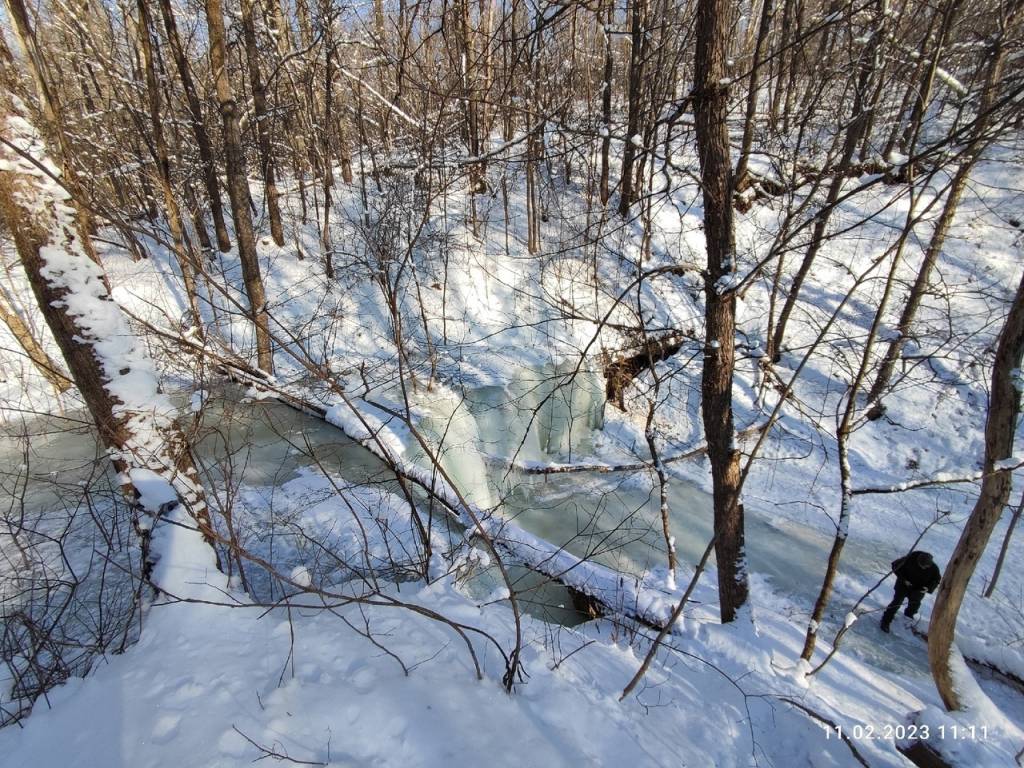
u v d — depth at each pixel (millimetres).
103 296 4551
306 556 6617
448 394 12031
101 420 4523
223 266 14641
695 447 11727
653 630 6305
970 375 11023
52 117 4820
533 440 12016
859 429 11445
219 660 3730
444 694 3486
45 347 10797
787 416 12008
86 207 2527
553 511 10125
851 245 14141
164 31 12922
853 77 9102
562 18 4168
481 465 10625
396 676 3637
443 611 4570
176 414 4906
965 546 4453
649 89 6059
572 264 13312
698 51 4441
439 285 14336
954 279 12945
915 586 6898
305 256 15406
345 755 2998
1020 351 4004
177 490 4492
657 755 3467
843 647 7137
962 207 14297
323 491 8492
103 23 14297
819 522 9961
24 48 5027
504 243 16234
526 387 12336
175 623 4152
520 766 3062
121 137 14219
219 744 2988
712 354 5188
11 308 10789
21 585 5191
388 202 9453
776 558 9117
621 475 11211
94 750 3055
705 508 10320
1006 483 4176
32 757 3111
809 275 14398
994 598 7824
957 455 10664
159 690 3449
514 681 3816
